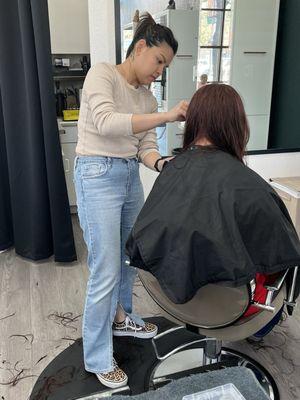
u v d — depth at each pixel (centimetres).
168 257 112
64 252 264
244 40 258
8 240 286
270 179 264
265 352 184
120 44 244
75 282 246
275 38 260
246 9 253
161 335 184
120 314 192
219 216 110
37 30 224
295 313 211
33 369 175
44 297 229
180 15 244
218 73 259
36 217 260
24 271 260
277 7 255
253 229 112
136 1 238
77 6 325
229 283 107
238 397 122
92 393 161
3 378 170
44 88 234
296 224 240
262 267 114
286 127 282
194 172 121
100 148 151
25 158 254
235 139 127
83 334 167
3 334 197
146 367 176
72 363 178
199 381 130
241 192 113
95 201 153
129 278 189
